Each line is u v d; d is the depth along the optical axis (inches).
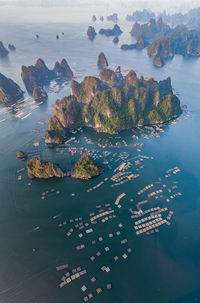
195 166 7209.6
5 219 5418.3
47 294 3966.5
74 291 3998.5
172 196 6013.8
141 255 4586.6
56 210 5610.2
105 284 4099.4
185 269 4387.3
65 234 5002.5
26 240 4916.3
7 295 3981.3
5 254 4653.1
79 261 4468.5
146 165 7170.3
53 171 6560.0
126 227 5137.8
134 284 4114.2
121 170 6904.5
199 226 5231.3
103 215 5438.0
